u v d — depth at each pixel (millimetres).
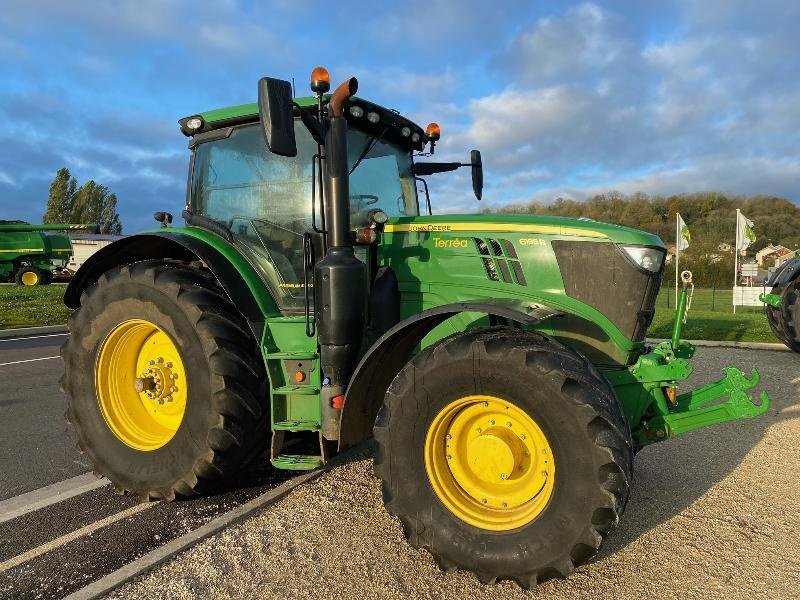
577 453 2510
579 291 3246
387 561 2857
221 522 3225
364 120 3854
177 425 3771
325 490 3711
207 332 3402
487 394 2697
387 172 4273
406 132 4234
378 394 3291
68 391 3869
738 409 3088
